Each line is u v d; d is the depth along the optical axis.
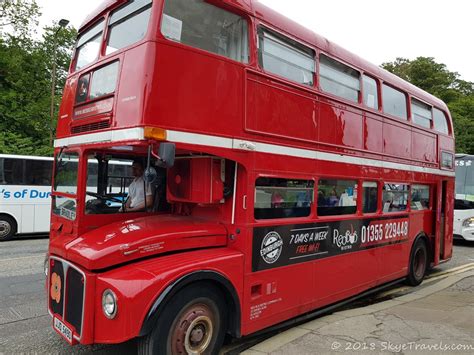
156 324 3.42
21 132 22.61
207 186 4.23
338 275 5.64
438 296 6.66
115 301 3.28
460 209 13.45
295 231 4.88
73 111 4.66
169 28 3.67
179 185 4.54
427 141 8.29
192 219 4.61
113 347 4.49
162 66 3.54
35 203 12.82
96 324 3.46
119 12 4.22
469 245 13.91
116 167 4.93
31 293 6.51
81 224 4.33
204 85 3.84
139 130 3.40
